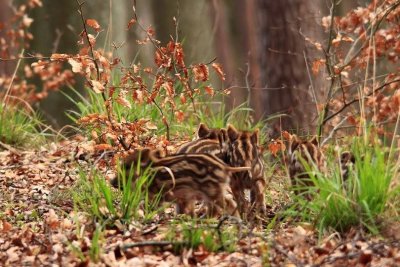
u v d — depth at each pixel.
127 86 15.07
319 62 15.41
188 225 11.51
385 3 16.80
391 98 15.61
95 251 10.88
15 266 10.95
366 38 15.60
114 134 14.31
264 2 21.33
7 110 18.09
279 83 20.91
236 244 11.18
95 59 14.17
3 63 25.61
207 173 12.33
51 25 25.58
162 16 39.22
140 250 11.10
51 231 11.91
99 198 12.29
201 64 14.53
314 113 20.03
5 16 27.84
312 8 21.02
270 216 12.66
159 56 14.63
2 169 15.48
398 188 11.78
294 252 10.91
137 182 12.19
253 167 12.51
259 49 21.64
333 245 11.15
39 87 25.30
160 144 14.24
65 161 15.80
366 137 12.75
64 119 25.30
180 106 16.86
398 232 11.28
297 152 12.69
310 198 12.33
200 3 39.41
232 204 12.41
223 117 16.89
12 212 13.21
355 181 11.82
